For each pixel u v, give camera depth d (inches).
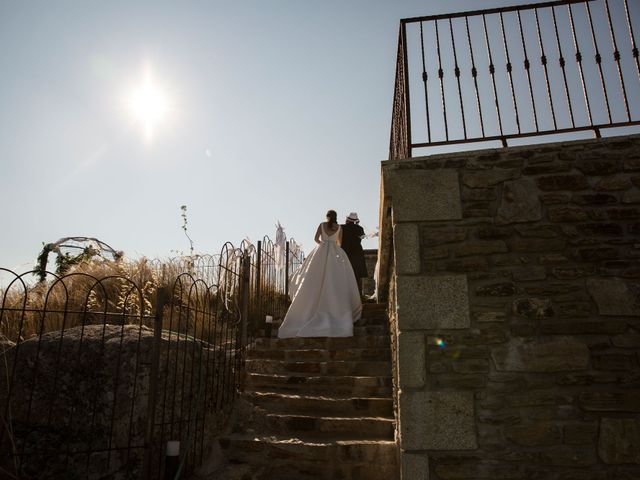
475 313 120.4
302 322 219.3
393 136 193.8
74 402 128.2
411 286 123.6
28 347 135.5
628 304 116.1
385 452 137.8
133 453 124.7
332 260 229.8
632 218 121.6
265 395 172.2
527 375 114.7
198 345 155.5
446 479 110.7
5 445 125.3
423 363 117.9
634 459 107.2
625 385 111.5
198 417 144.8
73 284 251.6
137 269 271.0
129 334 142.1
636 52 128.5
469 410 113.7
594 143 127.5
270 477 138.4
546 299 119.0
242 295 199.5
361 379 175.9
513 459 110.2
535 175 127.9
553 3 136.4
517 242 124.0
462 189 129.8
